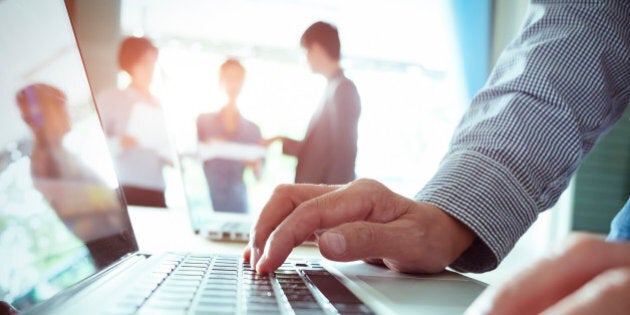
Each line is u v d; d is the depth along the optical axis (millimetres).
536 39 676
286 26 2109
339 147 1698
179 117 1488
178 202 1517
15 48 352
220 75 1610
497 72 716
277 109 1673
